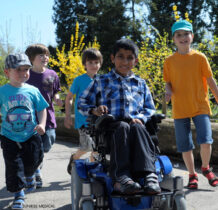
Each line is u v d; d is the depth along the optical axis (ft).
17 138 10.98
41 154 11.57
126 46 9.66
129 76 9.94
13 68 11.06
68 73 35.78
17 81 11.22
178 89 13.28
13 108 11.05
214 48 29.30
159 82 28.89
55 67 71.61
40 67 14.62
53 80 14.82
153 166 8.41
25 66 11.15
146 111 9.64
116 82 9.73
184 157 13.38
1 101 11.18
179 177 8.68
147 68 29.81
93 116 9.48
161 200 8.87
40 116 11.64
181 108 13.26
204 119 13.01
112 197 7.85
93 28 102.73
